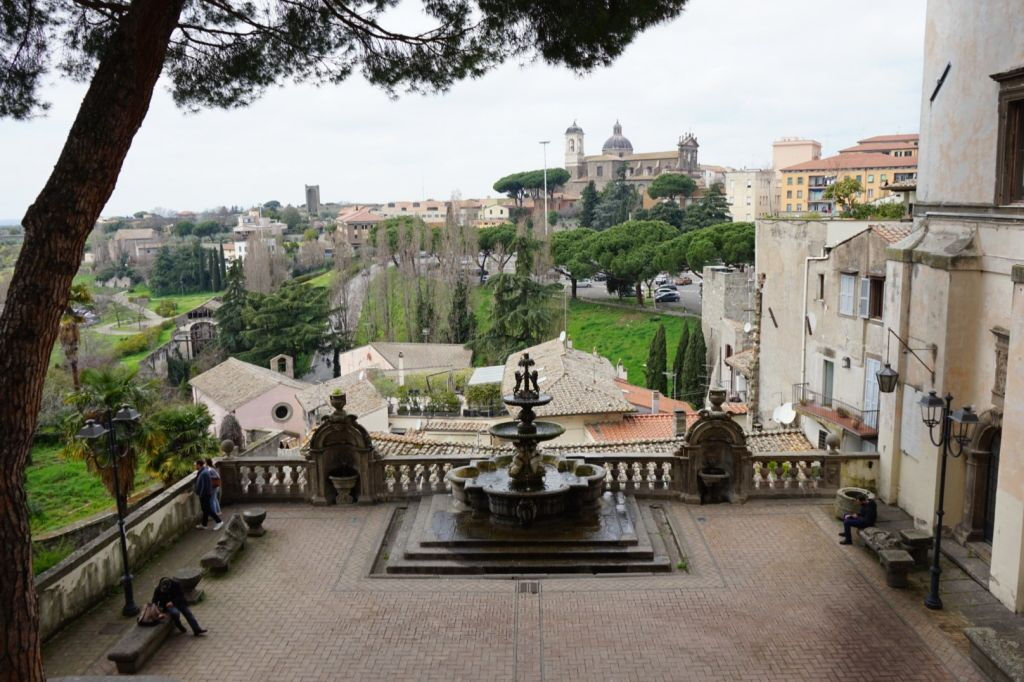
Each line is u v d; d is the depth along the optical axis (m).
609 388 37.94
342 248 86.44
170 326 100.44
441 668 11.27
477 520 16.20
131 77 8.73
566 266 86.31
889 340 17.86
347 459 18.14
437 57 13.19
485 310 86.00
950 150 15.98
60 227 8.38
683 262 72.19
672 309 79.31
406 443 23.94
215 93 13.58
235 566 14.82
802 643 11.83
